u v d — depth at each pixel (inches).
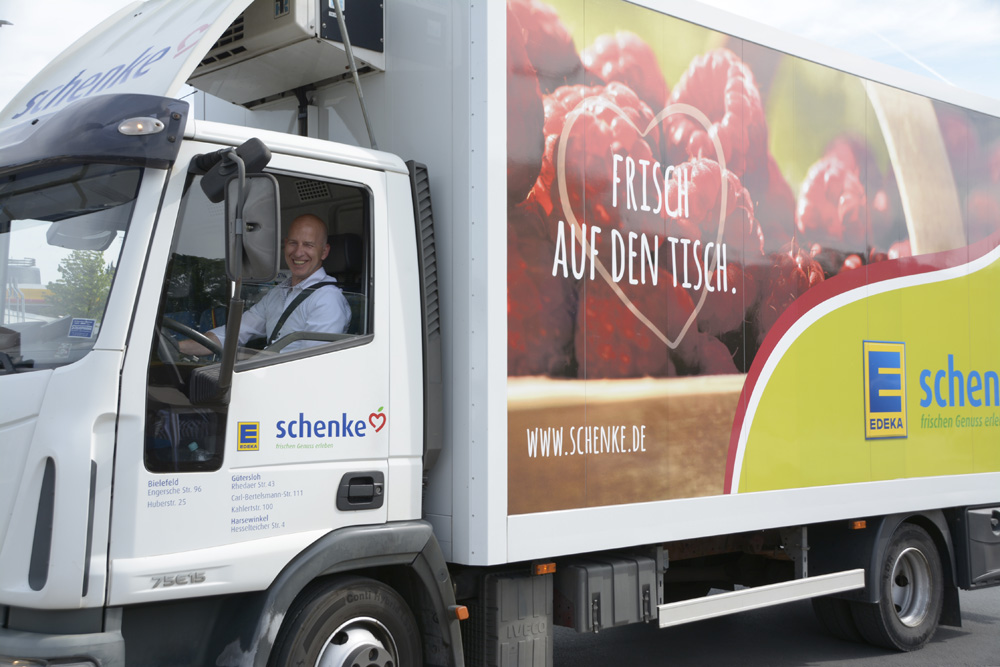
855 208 245.6
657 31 201.0
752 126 220.4
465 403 168.4
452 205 172.9
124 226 138.6
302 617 150.7
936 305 268.2
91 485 130.0
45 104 175.6
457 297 171.2
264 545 145.9
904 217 259.8
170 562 135.9
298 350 153.0
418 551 163.0
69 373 133.7
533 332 174.7
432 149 177.0
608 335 187.6
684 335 202.1
